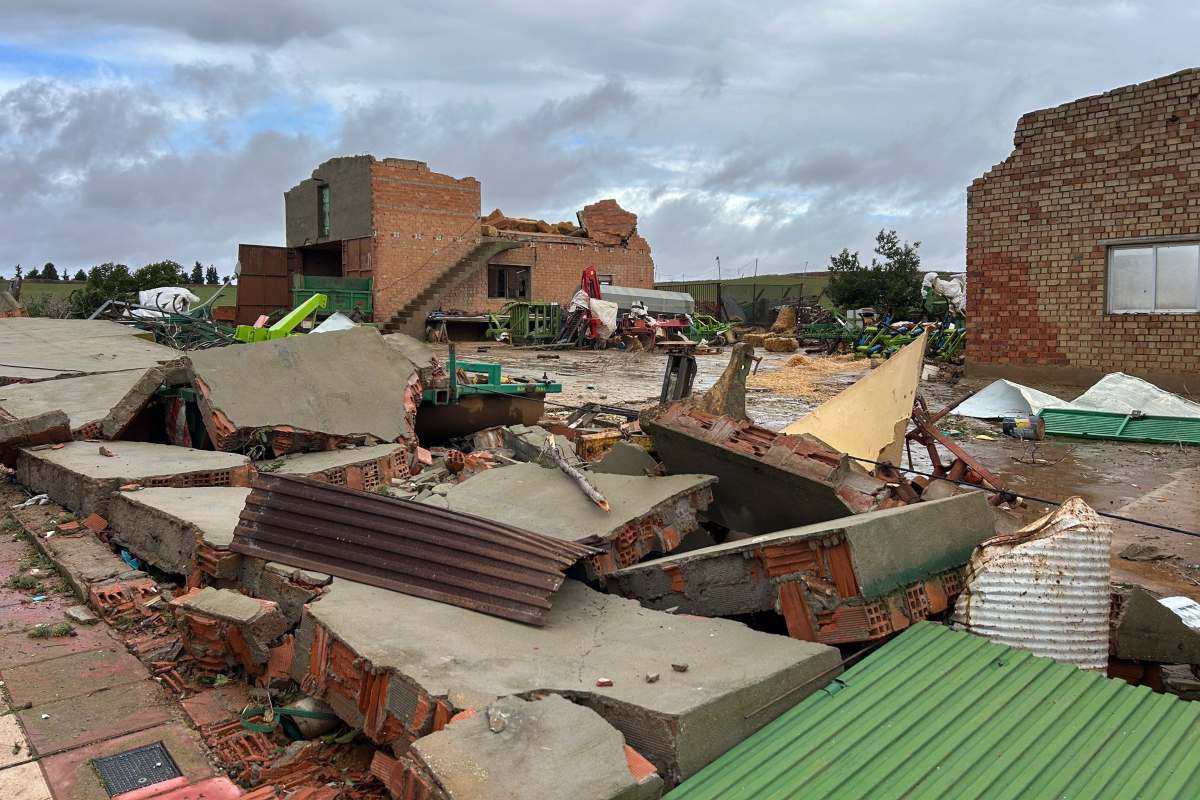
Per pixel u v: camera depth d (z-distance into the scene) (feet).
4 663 13.58
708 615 13.46
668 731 8.95
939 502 13.35
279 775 10.79
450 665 10.22
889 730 9.59
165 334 52.80
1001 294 55.88
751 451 17.08
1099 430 39.17
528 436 29.14
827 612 12.07
